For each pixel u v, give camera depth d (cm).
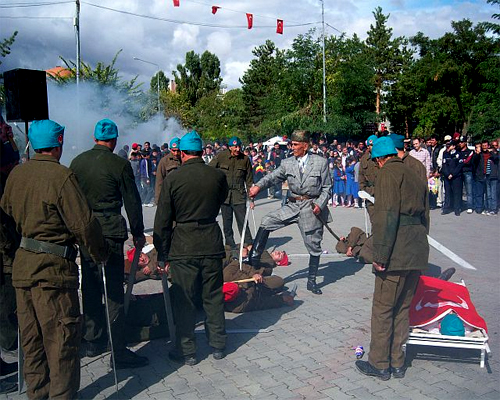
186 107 5619
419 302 457
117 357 433
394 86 4328
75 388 348
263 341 491
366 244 777
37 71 596
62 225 343
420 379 410
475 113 2747
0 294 446
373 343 413
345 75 3023
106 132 440
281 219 628
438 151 1404
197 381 412
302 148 626
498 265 765
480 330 435
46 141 351
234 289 554
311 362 443
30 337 351
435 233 1038
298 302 607
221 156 862
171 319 478
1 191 411
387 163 407
